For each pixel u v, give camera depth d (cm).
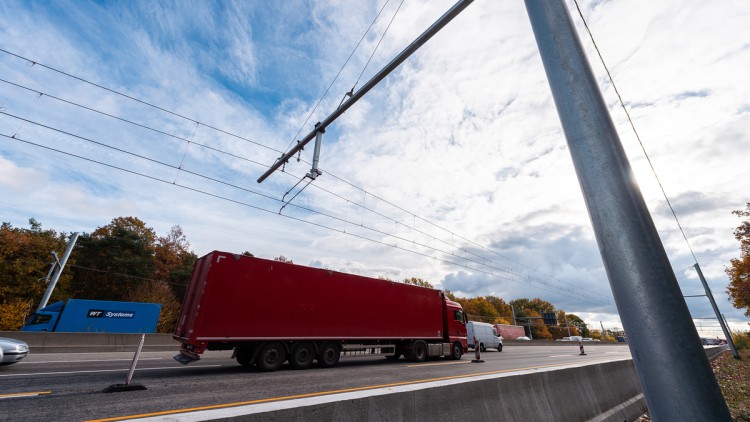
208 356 1411
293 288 1062
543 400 512
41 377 762
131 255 4147
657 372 158
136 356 642
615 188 187
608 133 200
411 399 364
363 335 1205
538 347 3544
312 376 861
